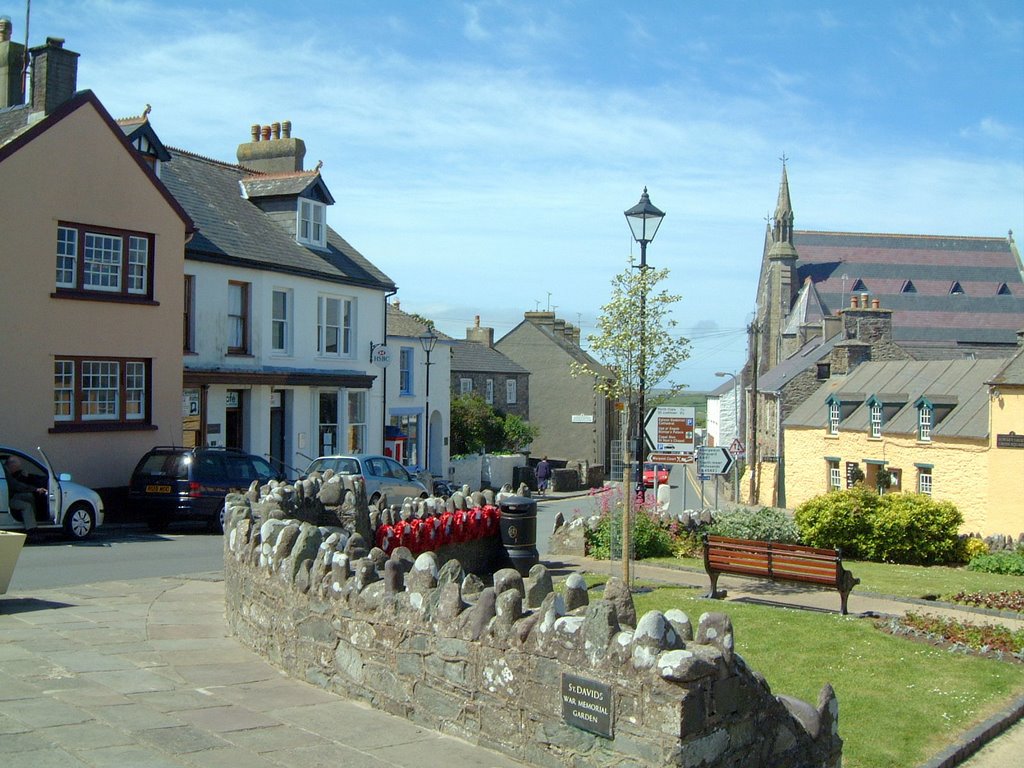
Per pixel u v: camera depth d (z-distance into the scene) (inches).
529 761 232.7
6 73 948.6
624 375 547.8
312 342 1198.9
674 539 777.6
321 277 1199.6
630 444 554.6
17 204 787.4
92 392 859.4
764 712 222.8
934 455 1471.5
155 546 702.5
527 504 633.6
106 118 857.5
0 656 331.6
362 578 294.5
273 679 315.0
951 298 3176.7
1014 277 3250.5
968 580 699.4
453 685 257.3
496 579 269.4
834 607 533.0
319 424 1222.3
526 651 235.6
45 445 812.6
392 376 1519.4
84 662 327.3
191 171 1182.9
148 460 833.5
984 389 1477.6
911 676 375.6
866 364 1834.4
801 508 885.2
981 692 357.4
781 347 2974.9
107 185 861.8
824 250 3287.4
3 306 780.0
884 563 842.2
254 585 353.4
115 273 874.8
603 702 213.5
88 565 587.2
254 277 1095.0
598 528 765.9
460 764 234.8
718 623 215.6
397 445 1444.4
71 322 832.3
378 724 267.3
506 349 2493.8
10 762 225.0
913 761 288.0
